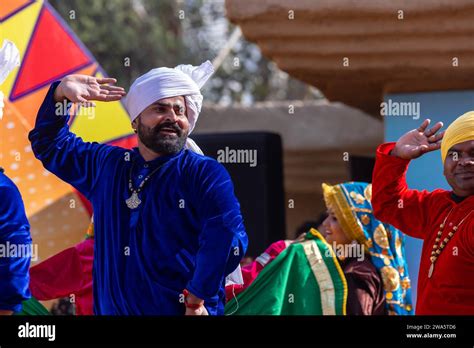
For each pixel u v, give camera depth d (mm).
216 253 6574
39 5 10273
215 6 22703
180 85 6926
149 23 21562
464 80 10422
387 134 10898
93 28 20688
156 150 6855
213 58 22562
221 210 6668
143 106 6863
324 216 9594
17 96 9914
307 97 23594
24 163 9938
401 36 10117
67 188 10141
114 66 21125
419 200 7453
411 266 10336
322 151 18078
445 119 10742
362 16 10031
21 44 10055
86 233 9766
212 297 6574
